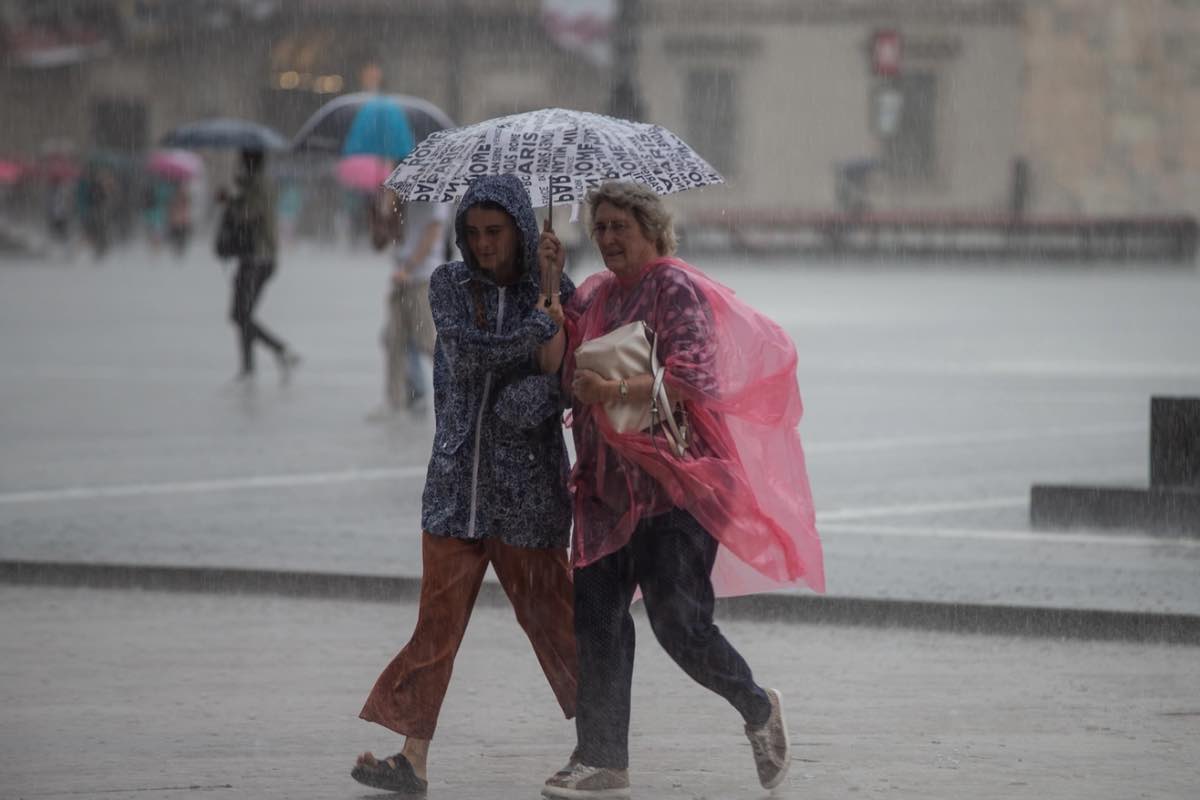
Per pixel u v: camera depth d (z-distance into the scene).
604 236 10.00
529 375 10.01
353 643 14.21
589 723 9.98
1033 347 37.94
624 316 10.01
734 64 93.62
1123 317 45.66
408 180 10.33
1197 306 49.38
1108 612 14.35
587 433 9.94
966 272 68.06
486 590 15.70
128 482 21.28
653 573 9.90
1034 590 15.23
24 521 18.69
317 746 11.33
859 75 92.44
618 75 60.41
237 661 13.59
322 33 99.94
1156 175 84.88
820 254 75.31
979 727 11.78
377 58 99.12
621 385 9.66
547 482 10.11
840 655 13.85
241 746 11.31
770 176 93.81
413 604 15.69
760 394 9.96
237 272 31.86
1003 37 90.69
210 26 101.38
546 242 9.92
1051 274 66.56
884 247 75.00
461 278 10.11
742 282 61.25
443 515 10.09
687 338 9.81
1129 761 10.97
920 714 12.11
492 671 13.41
